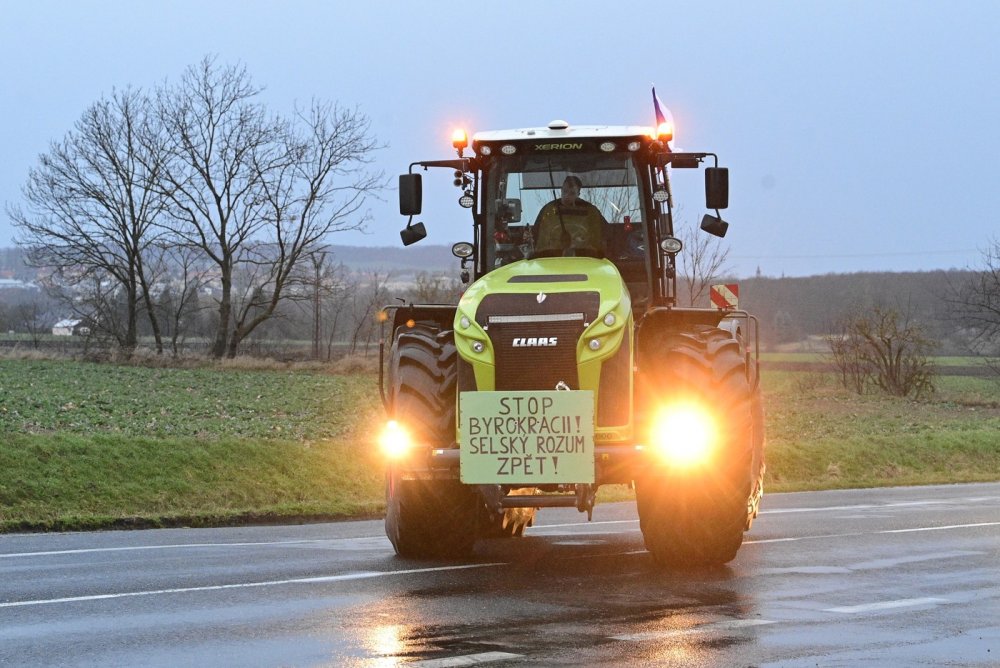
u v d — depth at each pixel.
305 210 60.59
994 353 53.47
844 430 33.44
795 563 11.09
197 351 62.66
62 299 59.75
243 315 61.03
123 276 59.72
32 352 53.00
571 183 11.59
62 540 13.50
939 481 25.69
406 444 10.59
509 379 10.04
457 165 11.85
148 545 12.84
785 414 38.31
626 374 10.05
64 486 19.14
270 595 8.97
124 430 24.08
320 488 21.83
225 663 6.60
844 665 6.56
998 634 7.52
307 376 46.69
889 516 16.59
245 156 60.12
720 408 10.45
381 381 11.45
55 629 7.60
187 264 61.84
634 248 11.54
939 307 57.03
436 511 11.11
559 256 11.48
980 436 32.47
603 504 19.16
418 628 7.60
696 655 6.78
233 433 25.34
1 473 18.97
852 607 8.52
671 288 11.80
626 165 11.58
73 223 58.72
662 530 10.64
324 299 60.59
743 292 87.81
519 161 11.68
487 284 10.62
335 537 13.91
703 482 10.45
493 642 7.14
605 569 10.57
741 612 8.26
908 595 9.12
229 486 20.86
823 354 48.34
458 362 10.27
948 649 7.02
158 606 8.47
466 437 9.89
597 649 6.93
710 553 10.65
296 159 60.22
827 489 23.45
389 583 9.62
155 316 60.69
